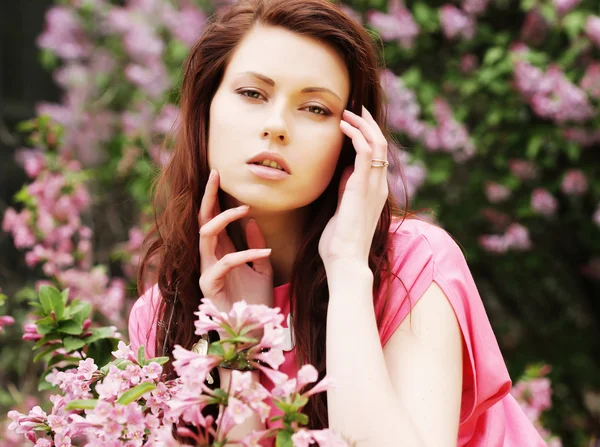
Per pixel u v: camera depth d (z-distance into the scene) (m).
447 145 4.65
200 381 1.29
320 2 1.79
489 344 1.85
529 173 4.84
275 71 1.74
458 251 1.92
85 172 4.50
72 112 5.64
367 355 1.57
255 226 1.93
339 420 1.52
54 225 4.02
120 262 5.22
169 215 2.05
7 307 4.77
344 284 1.67
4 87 6.36
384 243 1.85
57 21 5.66
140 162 5.12
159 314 2.05
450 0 4.96
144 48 5.26
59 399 1.66
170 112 5.07
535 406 4.04
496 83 4.68
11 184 6.10
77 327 2.11
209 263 1.88
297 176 1.76
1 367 4.40
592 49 4.70
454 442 1.66
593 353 5.31
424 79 4.88
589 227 5.11
